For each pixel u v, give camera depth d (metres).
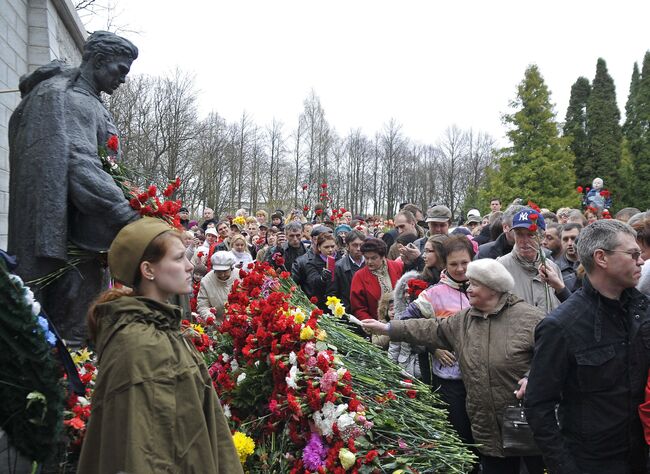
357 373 3.53
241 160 43.53
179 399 1.87
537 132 35.56
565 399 2.74
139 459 1.71
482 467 3.54
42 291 3.40
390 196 58.47
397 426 3.17
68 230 3.38
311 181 47.88
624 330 2.63
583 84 38.44
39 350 2.26
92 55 3.56
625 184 36.50
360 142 58.44
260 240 11.85
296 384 3.16
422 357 4.23
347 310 6.45
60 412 2.34
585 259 2.67
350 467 2.86
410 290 4.43
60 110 3.33
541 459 3.55
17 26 6.68
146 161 25.72
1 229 6.38
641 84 37.94
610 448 2.60
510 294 3.54
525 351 3.33
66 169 3.27
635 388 2.58
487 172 39.84
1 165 6.34
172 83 29.17
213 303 6.02
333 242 6.74
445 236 4.87
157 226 2.12
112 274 2.12
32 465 2.37
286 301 4.00
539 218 4.50
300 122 50.31
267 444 3.40
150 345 1.86
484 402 3.39
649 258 3.79
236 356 3.88
